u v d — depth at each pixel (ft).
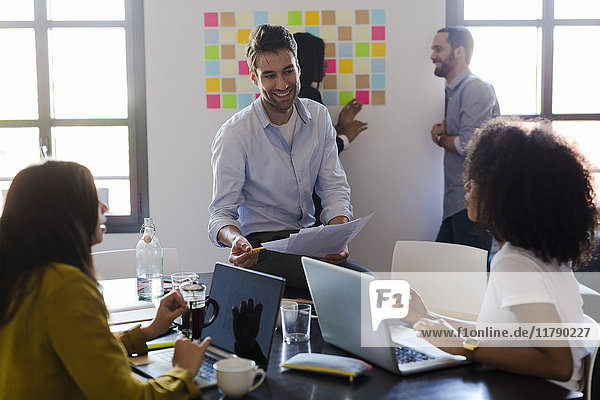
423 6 12.98
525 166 4.79
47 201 4.39
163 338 5.87
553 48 13.42
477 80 11.93
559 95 13.56
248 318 5.33
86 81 13.21
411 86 13.08
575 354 4.92
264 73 8.48
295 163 9.16
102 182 13.37
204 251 13.30
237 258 6.97
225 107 13.05
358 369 4.82
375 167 13.24
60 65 13.17
